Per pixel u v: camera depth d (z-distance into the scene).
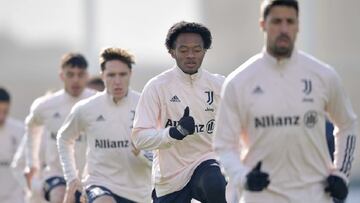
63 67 30.91
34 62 108.50
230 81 17.77
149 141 21.73
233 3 108.81
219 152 17.83
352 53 99.94
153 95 22.62
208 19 109.81
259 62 17.83
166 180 23.11
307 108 17.62
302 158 17.72
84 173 27.03
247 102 17.67
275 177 17.70
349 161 18.16
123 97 26.12
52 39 116.38
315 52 92.25
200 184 22.53
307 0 84.38
